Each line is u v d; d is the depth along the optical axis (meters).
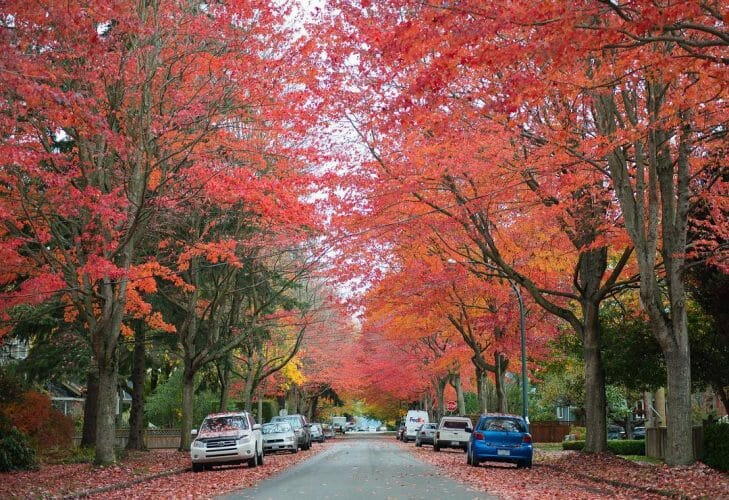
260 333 38.47
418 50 11.83
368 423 176.88
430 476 21.36
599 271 25.12
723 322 22.36
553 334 35.97
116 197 20.30
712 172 20.77
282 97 19.69
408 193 22.14
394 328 40.06
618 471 20.64
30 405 29.94
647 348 27.22
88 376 34.06
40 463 25.56
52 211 20.77
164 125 20.33
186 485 19.92
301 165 23.38
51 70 16.25
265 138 23.53
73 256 24.19
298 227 27.83
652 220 19.30
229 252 25.41
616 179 19.98
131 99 20.89
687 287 22.98
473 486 17.95
